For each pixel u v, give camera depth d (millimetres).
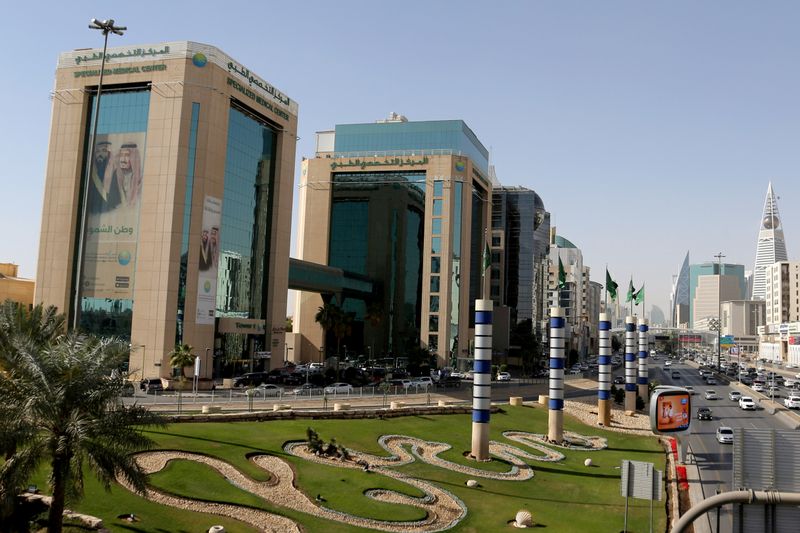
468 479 45438
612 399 103875
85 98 109125
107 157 106812
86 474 32125
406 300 165375
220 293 109125
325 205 172125
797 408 103625
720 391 137500
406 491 39594
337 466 42531
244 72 114188
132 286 103062
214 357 107562
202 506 31906
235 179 113938
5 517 25891
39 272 107625
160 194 102625
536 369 191500
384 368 135750
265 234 123000
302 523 31875
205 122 105125
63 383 24422
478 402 52750
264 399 70250
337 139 180125
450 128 175500
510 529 35656
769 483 18141
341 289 155250
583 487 47469
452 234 162750
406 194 167625
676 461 59438
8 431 23125
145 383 86500
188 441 41875
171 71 104438
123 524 27891
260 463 40062
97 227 106000
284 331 126375
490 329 53719
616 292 88250
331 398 73688
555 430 63875
